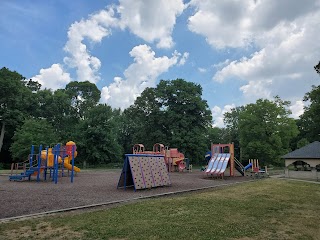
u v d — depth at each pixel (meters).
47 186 15.83
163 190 14.50
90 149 47.19
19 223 6.91
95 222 7.11
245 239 5.98
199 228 6.68
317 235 6.38
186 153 49.56
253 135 40.59
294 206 10.01
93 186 15.99
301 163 30.50
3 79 44.03
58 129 52.84
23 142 36.38
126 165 15.10
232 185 17.98
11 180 19.52
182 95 51.19
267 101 40.84
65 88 63.62
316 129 47.72
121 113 71.62
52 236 5.92
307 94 24.84
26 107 47.91
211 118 53.12
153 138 53.69
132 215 7.99
